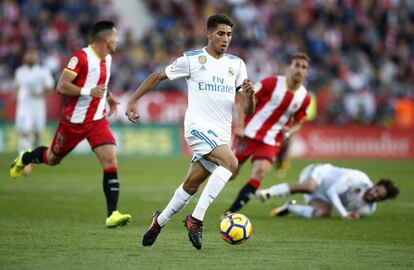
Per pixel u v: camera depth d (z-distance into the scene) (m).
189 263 24.31
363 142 95.75
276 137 39.84
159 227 27.56
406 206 46.44
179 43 101.62
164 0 108.81
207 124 27.66
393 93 107.56
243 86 27.05
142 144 90.56
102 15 102.31
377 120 102.25
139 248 27.38
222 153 26.98
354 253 27.20
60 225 34.06
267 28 109.56
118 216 32.75
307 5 114.44
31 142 74.88
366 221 38.44
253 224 36.59
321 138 94.44
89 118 34.06
